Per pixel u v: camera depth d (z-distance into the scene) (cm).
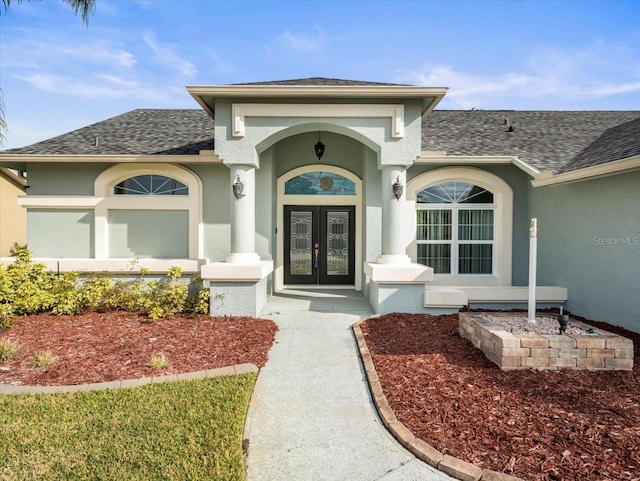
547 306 929
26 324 774
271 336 722
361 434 423
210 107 919
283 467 371
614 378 522
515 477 329
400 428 415
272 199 1086
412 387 507
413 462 371
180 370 567
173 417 431
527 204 1107
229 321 805
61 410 445
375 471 363
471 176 1105
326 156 1195
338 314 872
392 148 873
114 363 587
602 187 810
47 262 947
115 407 453
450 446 379
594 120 1385
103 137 1191
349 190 1222
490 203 1140
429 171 1104
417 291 865
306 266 1245
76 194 1089
